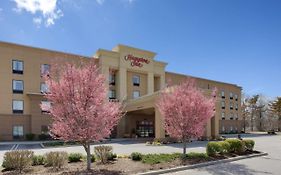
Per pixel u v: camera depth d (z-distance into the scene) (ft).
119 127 130.11
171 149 69.10
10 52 110.52
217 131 108.78
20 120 109.40
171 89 57.26
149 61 144.15
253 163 44.60
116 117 35.73
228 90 212.23
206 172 36.58
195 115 47.39
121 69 132.67
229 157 48.67
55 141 97.91
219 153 51.03
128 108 121.80
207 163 42.29
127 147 76.23
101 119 32.58
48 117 112.98
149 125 141.49
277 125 250.16
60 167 36.01
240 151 54.75
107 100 34.99
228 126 207.10
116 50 136.26
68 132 31.68
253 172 36.68
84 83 32.12
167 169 36.47
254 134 188.85
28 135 106.93
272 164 43.55
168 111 49.16
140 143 92.38
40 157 38.70
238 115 219.61
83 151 65.82
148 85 142.61
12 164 34.09
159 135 90.63
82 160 42.09
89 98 32.14
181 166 38.81
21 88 111.34
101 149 41.47
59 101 31.83
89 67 33.63
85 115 31.55
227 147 51.96
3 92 107.24
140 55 140.87
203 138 101.09
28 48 114.32
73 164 38.88
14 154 34.27
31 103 111.04
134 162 40.93
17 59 111.75
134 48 138.51
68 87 31.68
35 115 110.83
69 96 31.63
